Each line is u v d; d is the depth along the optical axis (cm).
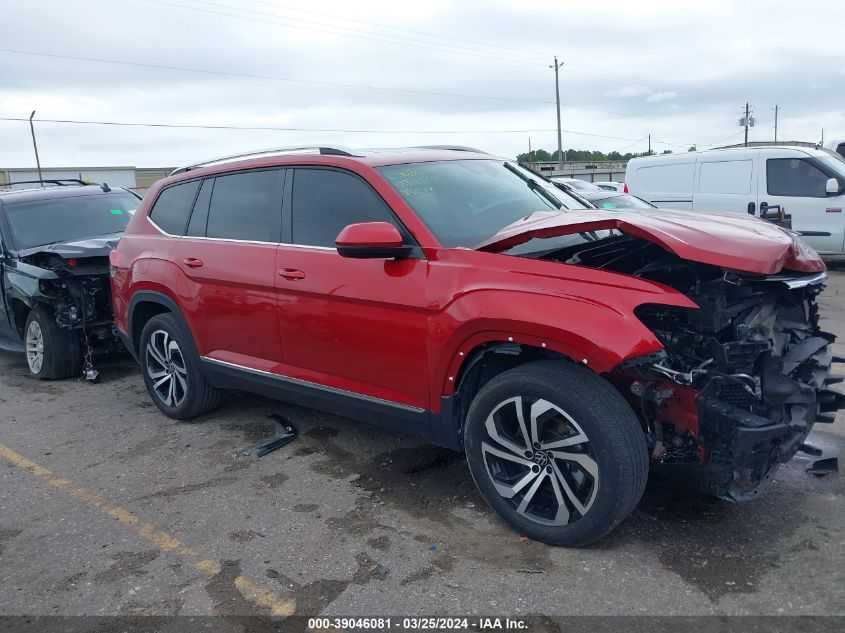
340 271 395
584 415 309
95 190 813
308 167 433
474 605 299
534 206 432
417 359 367
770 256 310
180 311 509
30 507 417
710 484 320
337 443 486
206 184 505
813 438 447
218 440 504
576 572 317
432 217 382
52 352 677
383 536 360
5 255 711
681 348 322
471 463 359
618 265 367
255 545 359
